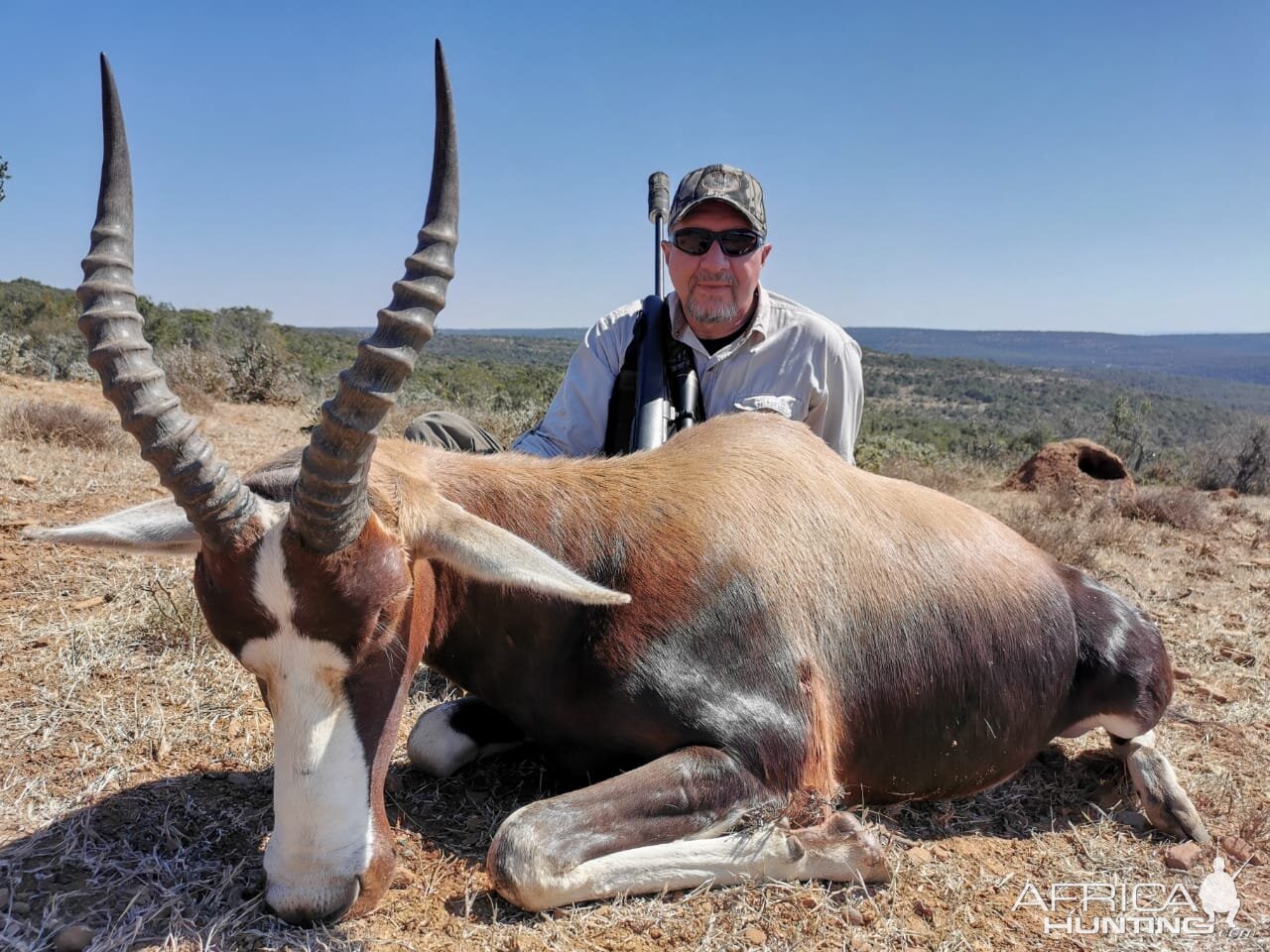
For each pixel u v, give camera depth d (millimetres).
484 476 1086
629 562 1053
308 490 770
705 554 1059
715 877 967
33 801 1049
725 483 1125
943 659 1151
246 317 10875
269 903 840
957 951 927
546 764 1189
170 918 868
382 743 864
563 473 1113
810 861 994
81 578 1727
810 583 1101
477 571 880
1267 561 2850
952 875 1047
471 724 1204
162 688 1340
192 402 4793
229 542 793
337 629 805
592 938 888
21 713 1237
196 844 989
